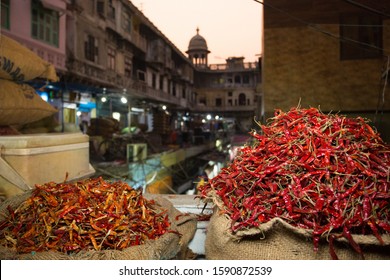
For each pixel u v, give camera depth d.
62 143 3.24
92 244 1.97
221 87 55.12
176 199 3.19
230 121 53.34
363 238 1.73
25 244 1.95
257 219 1.87
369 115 8.58
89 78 17.50
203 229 2.54
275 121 2.49
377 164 1.98
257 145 2.42
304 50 8.83
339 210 1.79
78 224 2.04
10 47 3.67
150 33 30.61
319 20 8.76
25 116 3.93
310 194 1.89
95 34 19.34
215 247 1.96
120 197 2.29
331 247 1.74
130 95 21.95
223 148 24.62
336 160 1.99
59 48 15.43
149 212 2.31
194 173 19.17
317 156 2.03
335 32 8.70
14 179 2.69
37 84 11.05
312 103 8.79
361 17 8.57
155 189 11.79
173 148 18.44
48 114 4.40
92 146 12.88
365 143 2.08
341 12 8.66
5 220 2.18
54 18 15.08
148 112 28.33
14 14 12.71
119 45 23.50
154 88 31.92
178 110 42.66
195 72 54.69
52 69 4.43
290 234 1.81
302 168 2.02
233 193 2.12
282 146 2.17
